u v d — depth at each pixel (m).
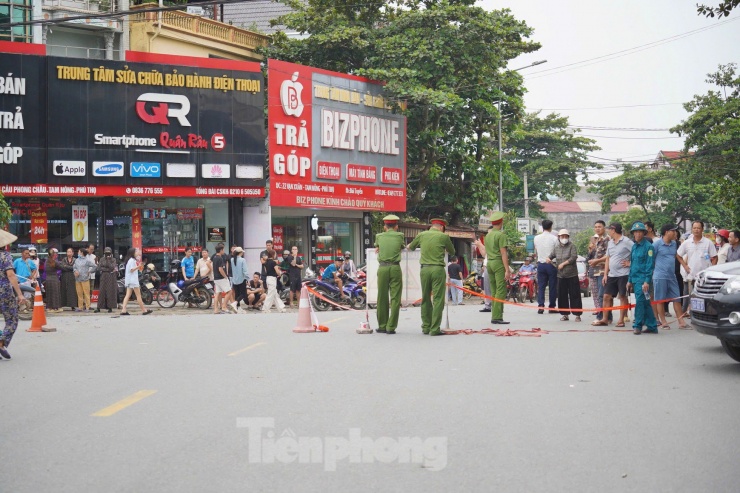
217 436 6.59
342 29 33.22
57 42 29.36
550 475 5.43
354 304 23.55
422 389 8.55
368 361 10.62
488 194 37.69
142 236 28.89
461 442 6.32
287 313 21.41
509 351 11.51
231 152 29.14
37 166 26.78
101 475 5.56
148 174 27.98
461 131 36.06
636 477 5.38
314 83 31.06
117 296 24.19
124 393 8.65
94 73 27.41
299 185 30.45
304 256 32.25
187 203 29.36
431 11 33.31
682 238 18.25
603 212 64.25
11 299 11.72
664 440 6.34
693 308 10.20
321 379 9.23
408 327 15.64
